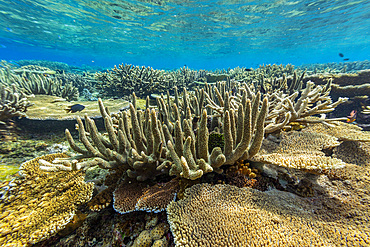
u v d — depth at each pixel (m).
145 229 2.06
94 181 2.97
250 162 2.59
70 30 25.28
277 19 20.97
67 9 17.98
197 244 1.50
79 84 12.16
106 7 17.33
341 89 6.45
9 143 4.36
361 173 2.31
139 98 8.96
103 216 2.37
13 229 2.00
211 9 17.86
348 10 18.81
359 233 1.56
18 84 7.21
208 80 11.38
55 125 5.23
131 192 2.38
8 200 2.48
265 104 1.90
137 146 2.54
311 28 24.84
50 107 5.88
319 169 1.95
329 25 23.80
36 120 4.97
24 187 2.71
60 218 2.12
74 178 2.82
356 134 2.93
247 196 2.02
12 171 3.49
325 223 1.72
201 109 4.03
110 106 6.57
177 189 2.28
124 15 19.17
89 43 34.69
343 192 2.09
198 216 1.78
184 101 3.87
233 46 37.03
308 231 1.62
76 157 2.37
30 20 21.44
